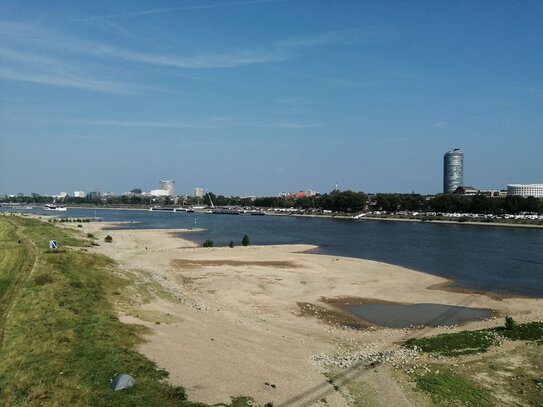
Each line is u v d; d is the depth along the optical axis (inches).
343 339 1497.3
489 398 1071.0
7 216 7372.1
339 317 1792.6
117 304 1675.7
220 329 1489.9
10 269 2170.3
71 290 1750.7
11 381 981.2
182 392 970.1
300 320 1721.2
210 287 2237.9
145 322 1469.0
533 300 2140.7
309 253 3811.5
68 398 902.4
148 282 2230.6
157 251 3668.8
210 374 1084.5
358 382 1117.7
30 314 1414.9
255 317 1721.2
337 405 979.9
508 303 2073.1
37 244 3179.1
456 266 3154.5
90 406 877.8
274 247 4156.0
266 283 2370.8
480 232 6141.7
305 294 2158.0
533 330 1571.1
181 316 1612.9
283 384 1066.1
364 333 1585.9
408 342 1449.3
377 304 2016.5
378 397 1036.5
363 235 5674.2
